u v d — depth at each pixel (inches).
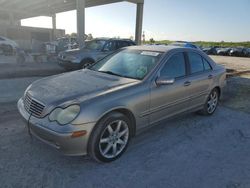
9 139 142.2
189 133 167.6
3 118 175.3
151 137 157.8
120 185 107.3
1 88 270.4
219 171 122.4
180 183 111.0
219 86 205.9
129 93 128.0
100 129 116.0
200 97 185.0
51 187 102.9
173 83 154.3
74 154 112.5
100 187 105.1
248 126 186.9
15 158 122.6
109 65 168.2
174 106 159.5
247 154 141.6
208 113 203.6
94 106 112.7
